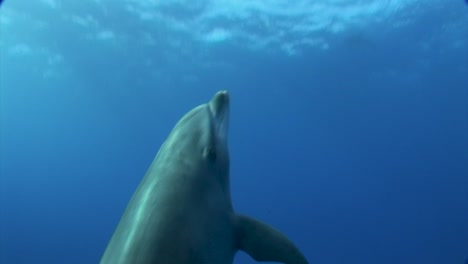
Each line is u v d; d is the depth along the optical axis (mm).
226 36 32875
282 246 3832
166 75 42125
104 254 3184
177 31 32031
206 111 4113
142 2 27891
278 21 30000
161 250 2980
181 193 3320
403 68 38281
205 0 27281
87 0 28125
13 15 31781
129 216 3260
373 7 27875
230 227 3746
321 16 29172
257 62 38188
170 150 3680
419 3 27531
